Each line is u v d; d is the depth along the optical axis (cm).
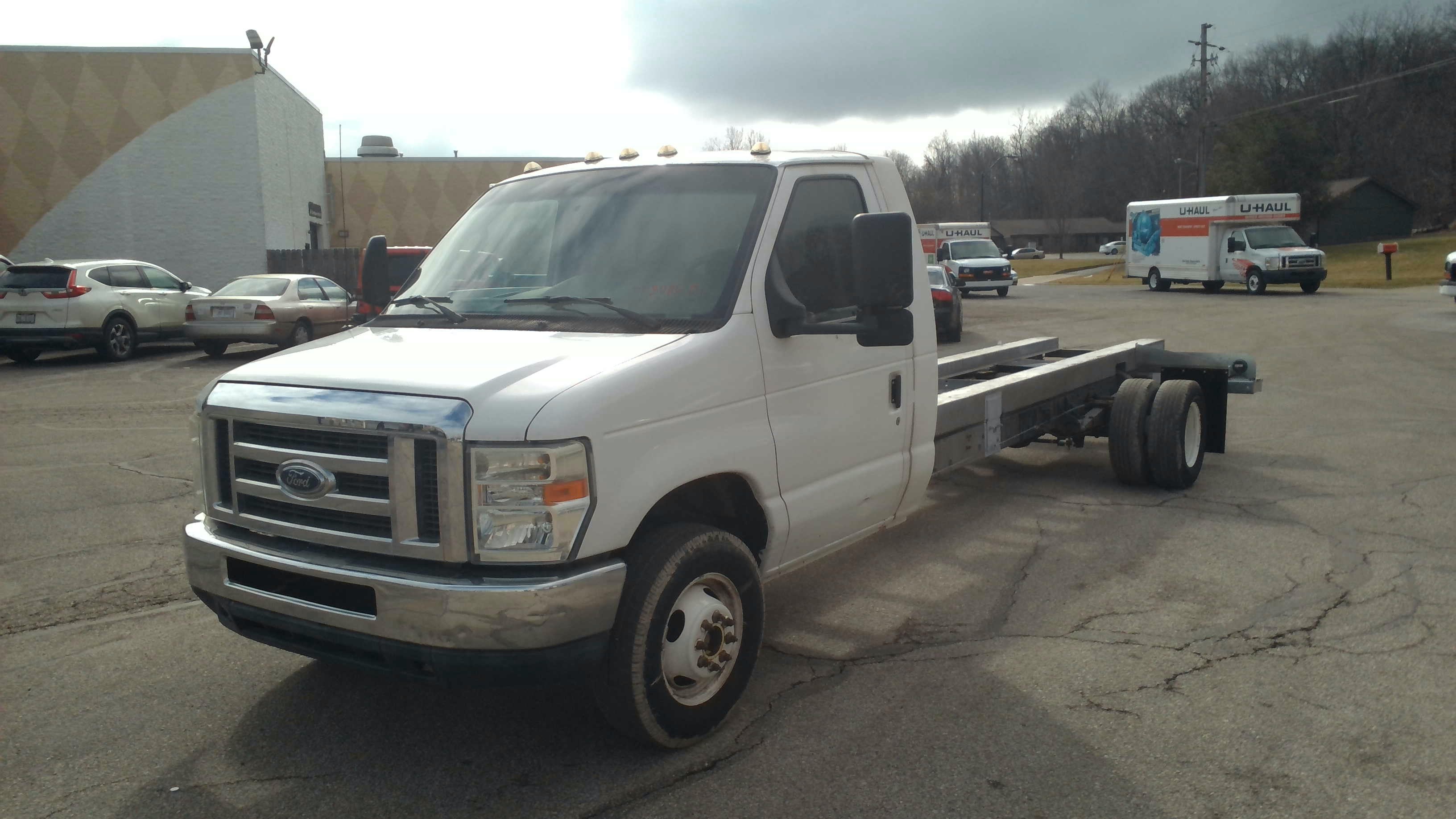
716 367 386
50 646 501
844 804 351
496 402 335
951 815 343
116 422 1152
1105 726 407
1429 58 8319
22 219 2833
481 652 330
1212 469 877
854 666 470
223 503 382
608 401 345
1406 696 430
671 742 383
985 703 428
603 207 450
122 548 664
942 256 4219
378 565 343
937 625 523
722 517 436
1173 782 363
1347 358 1661
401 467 334
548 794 360
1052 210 11719
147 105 2855
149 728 414
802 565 460
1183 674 457
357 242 3853
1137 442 782
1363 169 8256
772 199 428
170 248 2914
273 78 3058
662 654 372
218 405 375
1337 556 625
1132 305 3222
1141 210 4041
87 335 1756
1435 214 7900
